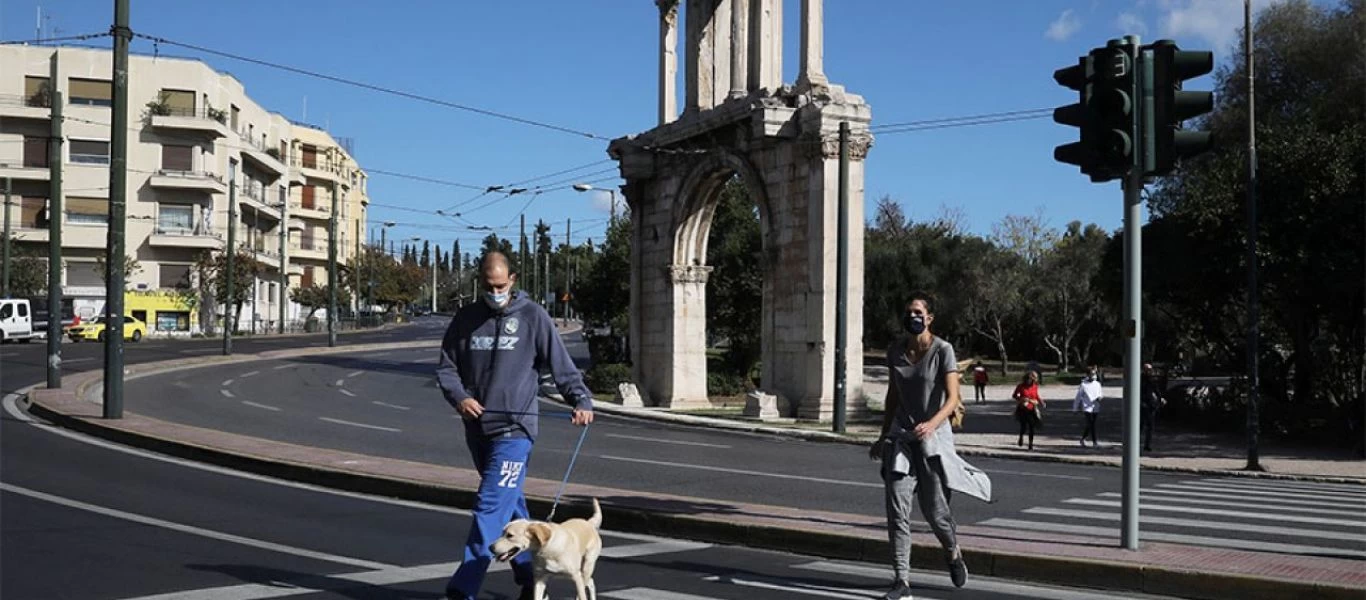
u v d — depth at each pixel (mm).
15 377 32844
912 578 8836
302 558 9055
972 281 58438
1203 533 11297
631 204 37562
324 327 92500
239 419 23625
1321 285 25438
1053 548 9164
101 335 60094
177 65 69938
